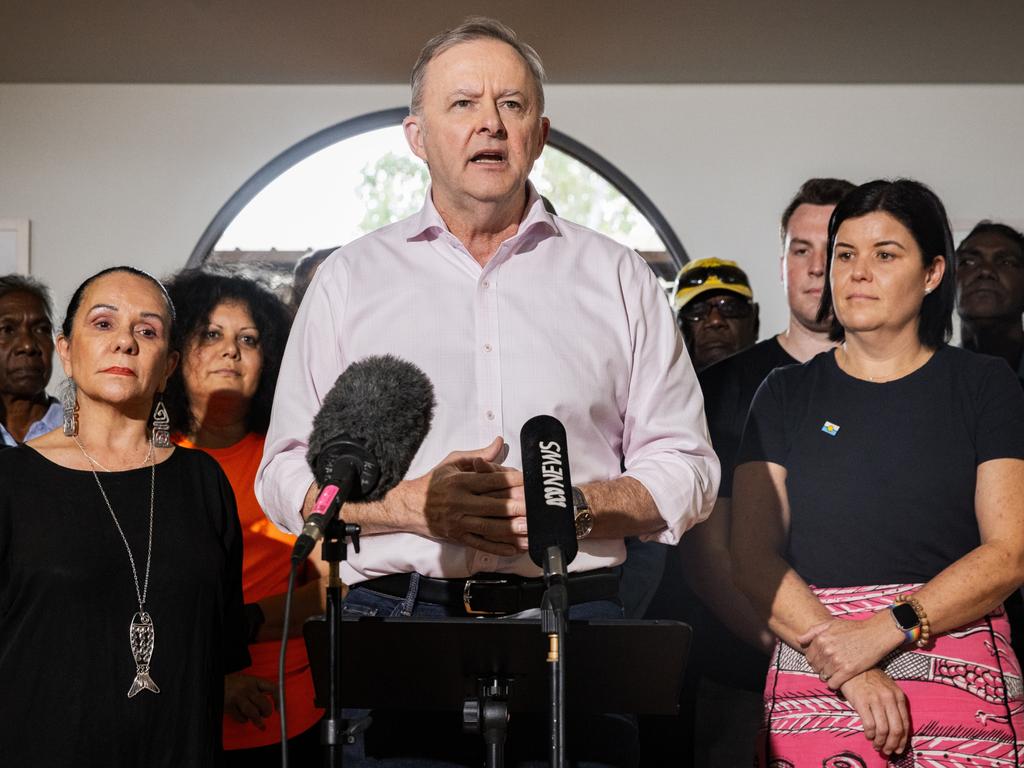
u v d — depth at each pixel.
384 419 1.69
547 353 2.09
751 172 5.93
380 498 1.69
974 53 5.53
